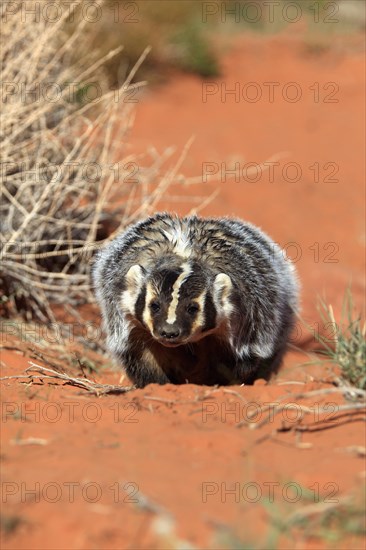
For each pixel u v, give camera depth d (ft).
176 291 30.66
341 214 67.87
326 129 81.10
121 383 37.22
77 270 48.19
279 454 23.81
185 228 34.47
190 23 92.22
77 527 19.70
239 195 68.33
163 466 22.71
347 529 19.89
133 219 47.55
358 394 27.58
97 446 24.09
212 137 77.15
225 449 24.04
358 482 21.84
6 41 44.80
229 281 31.50
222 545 18.90
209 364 34.42
